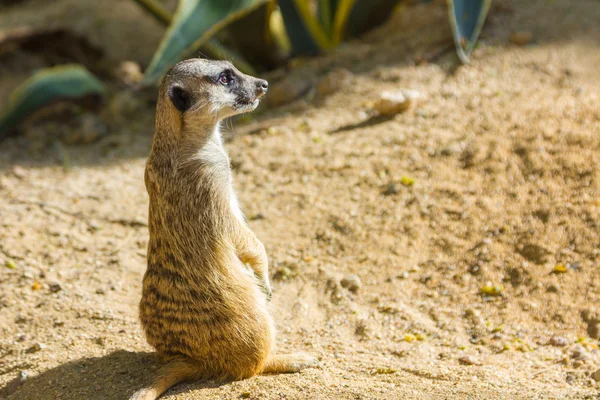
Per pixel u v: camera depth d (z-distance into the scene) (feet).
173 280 11.16
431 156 16.70
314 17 22.48
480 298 13.43
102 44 27.35
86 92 23.02
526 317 12.85
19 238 16.38
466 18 18.31
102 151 21.06
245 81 12.14
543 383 11.10
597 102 16.99
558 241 13.97
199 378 11.28
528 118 16.97
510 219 14.65
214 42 23.21
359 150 17.47
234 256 11.30
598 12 21.09
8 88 25.36
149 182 11.66
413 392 10.61
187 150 11.44
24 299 14.52
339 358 12.23
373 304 13.71
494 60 19.61
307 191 16.69
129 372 11.82
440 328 12.96
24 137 22.52
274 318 13.61
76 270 15.39
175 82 11.50
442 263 14.25
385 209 15.65
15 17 30.86
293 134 18.80
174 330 11.22
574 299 12.93
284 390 10.78
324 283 14.34
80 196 18.13
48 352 12.87
